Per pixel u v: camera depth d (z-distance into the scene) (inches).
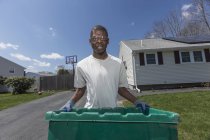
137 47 811.4
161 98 499.5
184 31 1627.7
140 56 781.9
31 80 1099.3
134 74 781.9
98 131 70.8
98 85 103.0
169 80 775.7
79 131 72.0
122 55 1059.9
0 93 1277.1
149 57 783.7
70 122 72.8
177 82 775.1
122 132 69.3
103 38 106.5
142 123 68.6
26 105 585.9
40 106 553.0
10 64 1611.7
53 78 1233.4
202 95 507.2
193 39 871.1
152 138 67.6
